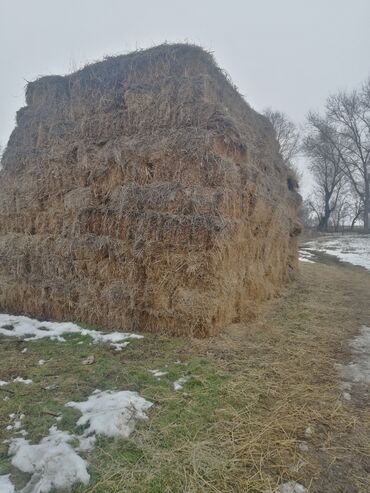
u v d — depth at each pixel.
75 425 2.65
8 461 2.28
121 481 2.12
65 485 2.08
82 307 5.10
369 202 32.78
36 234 5.72
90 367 3.66
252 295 6.04
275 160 8.49
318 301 7.18
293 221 9.44
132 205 4.77
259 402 3.08
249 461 2.34
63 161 5.53
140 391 3.16
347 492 2.14
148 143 4.87
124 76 5.41
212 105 4.90
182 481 2.14
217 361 3.86
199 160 4.62
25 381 3.36
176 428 2.63
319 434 2.69
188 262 4.45
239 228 5.21
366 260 15.50
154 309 4.62
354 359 4.17
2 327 4.98
